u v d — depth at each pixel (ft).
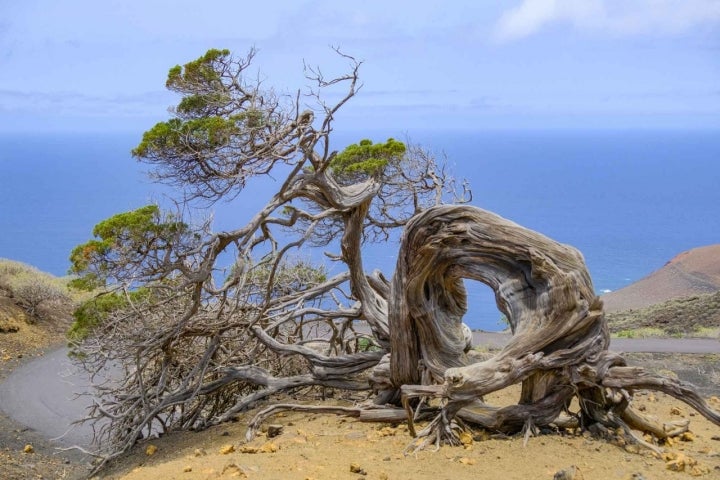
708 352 73.92
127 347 41.55
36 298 96.32
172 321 42.39
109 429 45.50
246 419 43.45
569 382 33.27
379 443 33.53
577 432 34.27
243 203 412.98
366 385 44.70
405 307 37.40
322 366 44.75
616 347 77.77
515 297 34.17
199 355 46.78
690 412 41.96
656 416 39.55
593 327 33.30
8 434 57.67
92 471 42.70
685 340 83.30
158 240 35.53
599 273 378.32
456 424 33.63
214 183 36.96
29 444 55.11
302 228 53.47
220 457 32.50
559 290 32.58
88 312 42.27
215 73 39.40
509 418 33.60
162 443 42.60
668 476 28.43
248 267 45.62
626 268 405.18
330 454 31.81
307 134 37.78
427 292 37.22
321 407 39.29
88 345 43.19
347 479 28.14
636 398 45.32
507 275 34.63
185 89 39.58
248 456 32.09
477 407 34.60
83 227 650.84
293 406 39.29
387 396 39.81
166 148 35.96
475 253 35.22
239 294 43.86
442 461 30.27
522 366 32.71
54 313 97.09
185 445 40.68
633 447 32.17
